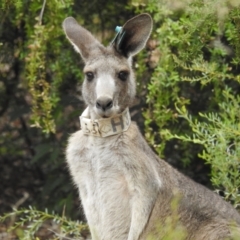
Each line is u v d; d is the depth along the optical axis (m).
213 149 11.55
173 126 14.74
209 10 10.96
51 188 15.93
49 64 14.91
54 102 14.38
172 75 13.09
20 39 15.28
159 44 13.28
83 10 15.11
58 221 12.89
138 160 10.96
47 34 13.77
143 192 10.92
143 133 15.11
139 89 14.59
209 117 12.58
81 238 13.02
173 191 11.27
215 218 11.31
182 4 11.26
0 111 16.64
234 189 11.73
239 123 11.52
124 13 15.15
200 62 12.54
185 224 11.23
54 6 13.70
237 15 11.25
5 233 16.20
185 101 13.25
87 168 11.27
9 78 16.25
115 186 11.11
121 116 11.09
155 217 11.09
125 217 11.13
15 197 17.25
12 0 13.20
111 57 11.05
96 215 11.33
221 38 13.59
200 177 15.70
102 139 11.09
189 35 11.92
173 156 15.58
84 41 11.30
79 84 15.16
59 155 15.92
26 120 17.05
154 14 14.29
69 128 15.97
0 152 16.95
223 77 12.49
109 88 10.73
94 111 11.02
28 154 17.16
